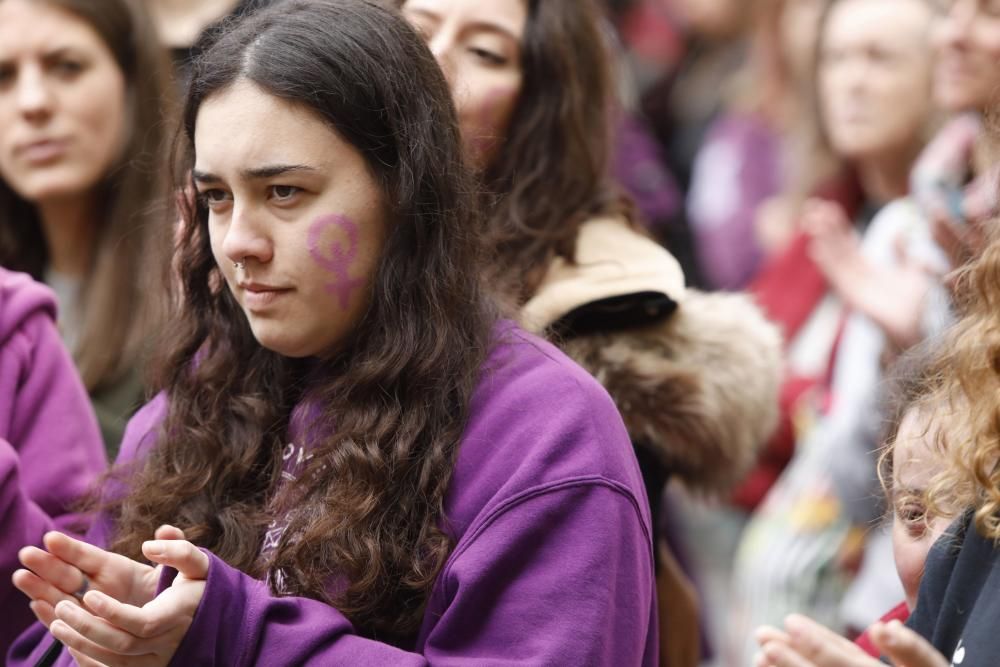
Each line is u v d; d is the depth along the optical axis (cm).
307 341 567
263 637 528
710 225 1276
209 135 555
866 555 926
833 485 962
